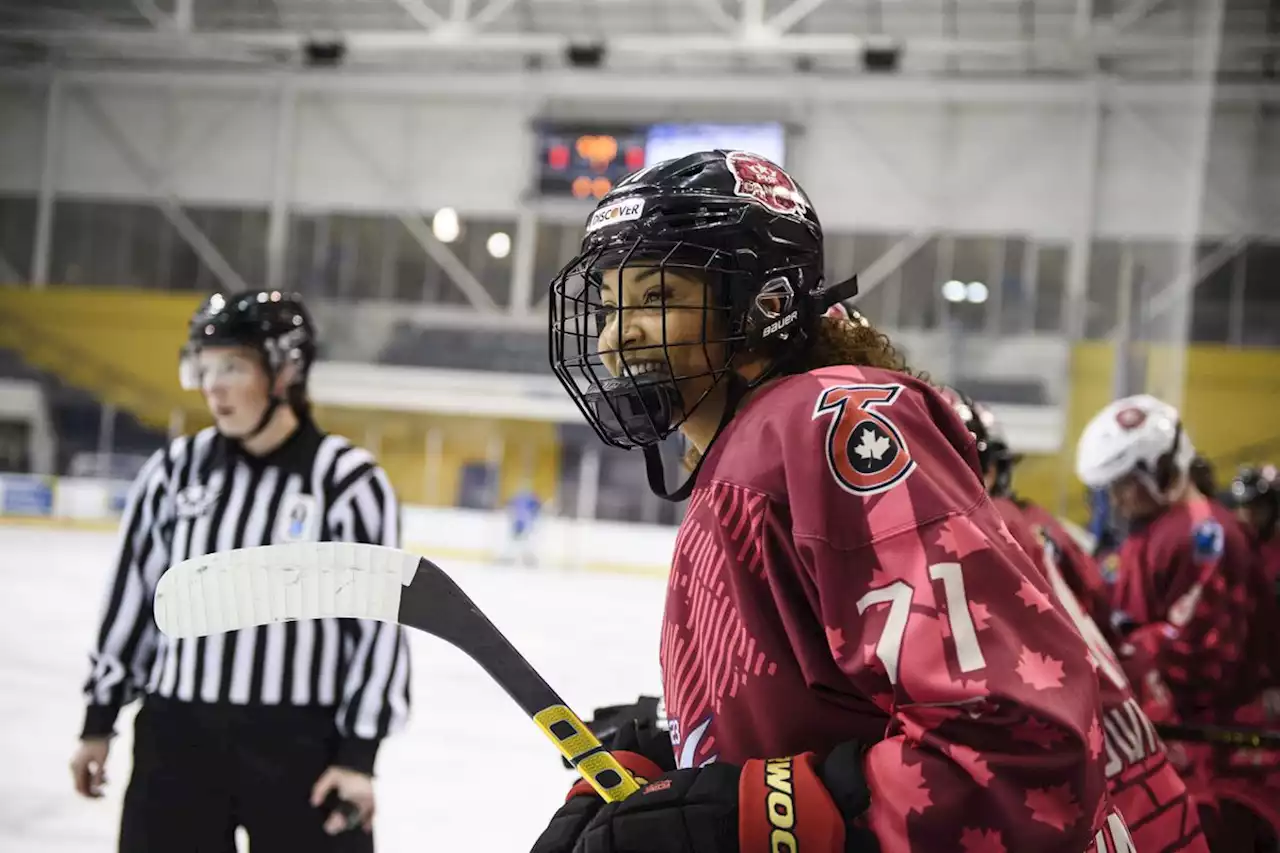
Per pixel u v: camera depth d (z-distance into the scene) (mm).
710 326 875
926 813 677
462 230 15984
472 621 835
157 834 1765
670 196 872
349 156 16234
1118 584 2609
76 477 15516
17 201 16688
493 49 15500
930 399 825
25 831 2869
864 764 727
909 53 14570
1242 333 13523
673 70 15438
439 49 15688
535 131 15570
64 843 2799
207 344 1799
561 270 924
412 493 15320
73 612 7527
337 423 15469
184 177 16469
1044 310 14320
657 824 743
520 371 15211
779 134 14773
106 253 16625
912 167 14812
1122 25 14008
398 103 16141
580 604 9719
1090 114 14219
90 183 16625
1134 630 2488
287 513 1841
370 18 15969
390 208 16109
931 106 14781
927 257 14727
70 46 16453
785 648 794
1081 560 1993
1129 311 13938
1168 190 13953
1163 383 12891
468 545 13008
